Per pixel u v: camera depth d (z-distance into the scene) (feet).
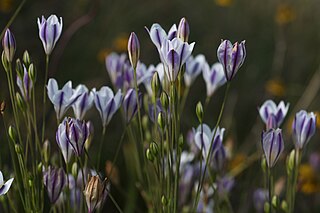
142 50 7.30
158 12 8.11
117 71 4.77
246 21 8.63
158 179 4.27
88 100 4.39
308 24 8.79
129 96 4.42
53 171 4.29
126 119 4.44
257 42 8.31
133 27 7.66
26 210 4.30
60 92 4.31
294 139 4.44
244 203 5.74
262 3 8.98
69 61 6.57
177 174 4.23
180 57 4.15
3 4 6.37
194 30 8.28
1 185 4.15
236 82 7.49
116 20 7.45
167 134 4.21
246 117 7.04
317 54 8.28
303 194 5.84
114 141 6.00
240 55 4.18
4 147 5.47
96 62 6.73
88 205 4.16
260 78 7.75
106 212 5.69
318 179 5.64
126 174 5.85
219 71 4.69
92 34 7.13
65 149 4.23
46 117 5.80
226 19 8.58
